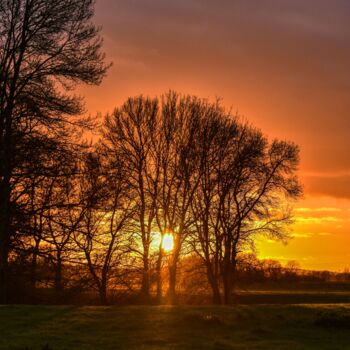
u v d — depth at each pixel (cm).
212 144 4622
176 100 4650
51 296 3888
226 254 4691
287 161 4741
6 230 3045
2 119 2994
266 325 2469
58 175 3077
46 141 3030
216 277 4697
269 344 2092
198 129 4588
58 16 3039
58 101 3003
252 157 4622
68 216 3425
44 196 3259
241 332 2306
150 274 4569
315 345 2094
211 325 2402
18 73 3034
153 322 2389
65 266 4116
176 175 4594
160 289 4609
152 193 4619
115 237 4434
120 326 2295
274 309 2844
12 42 3038
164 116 4588
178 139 4597
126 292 4497
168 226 4662
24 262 3338
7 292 3334
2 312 2512
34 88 3020
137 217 4531
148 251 4553
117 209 4344
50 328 2192
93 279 4262
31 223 3155
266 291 7281
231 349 1983
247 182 4694
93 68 3098
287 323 2523
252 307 2905
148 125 4550
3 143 2975
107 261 4350
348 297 6681
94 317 2456
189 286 4838
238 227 4666
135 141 4556
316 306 3031
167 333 2208
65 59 3084
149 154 4597
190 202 4638
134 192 4534
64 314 2491
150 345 1992
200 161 4597
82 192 3566
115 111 4600
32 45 3047
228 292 4691
